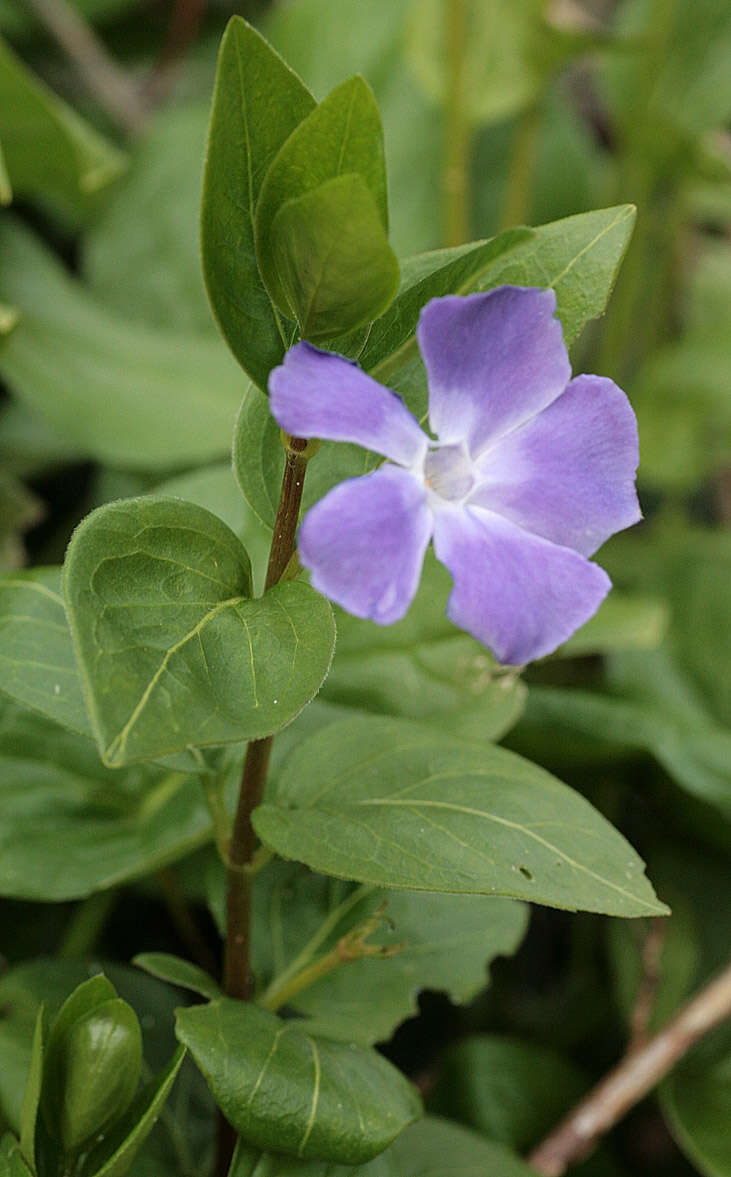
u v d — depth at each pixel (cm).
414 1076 51
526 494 36
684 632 60
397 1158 41
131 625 35
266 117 36
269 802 40
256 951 42
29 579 40
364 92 35
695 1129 47
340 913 43
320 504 34
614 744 50
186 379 59
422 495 35
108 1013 37
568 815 38
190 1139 43
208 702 35
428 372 36
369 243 34
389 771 39
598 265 38
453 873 37
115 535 36
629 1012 50
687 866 53
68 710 38
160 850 43
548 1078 49
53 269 61
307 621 36
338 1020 42
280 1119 37
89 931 49
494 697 45
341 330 36
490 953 43
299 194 35
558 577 36
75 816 44
